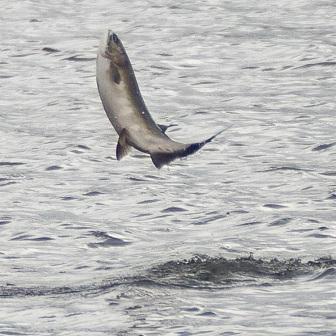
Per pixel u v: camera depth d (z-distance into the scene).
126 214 59.69
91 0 150.88
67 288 44.44
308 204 60.78
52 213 59.88
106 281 45.25
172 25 131.50
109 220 58.34
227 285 43.78
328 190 63.88
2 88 100.00
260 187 65.25
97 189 65.06
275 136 79.00
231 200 62.06
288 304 40.84
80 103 92.38
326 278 44.41
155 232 55.91
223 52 114.31
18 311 41.03
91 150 75.62
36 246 53.12
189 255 49.69
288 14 136.75
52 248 52.78
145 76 103.62
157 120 84.94
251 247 51.59
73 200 62.84
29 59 114.19
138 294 42.56
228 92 96.19
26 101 94.12
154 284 44.09
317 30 125.12
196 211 59.91
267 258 48.78
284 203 61.16
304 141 77.38
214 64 109.12
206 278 44.97
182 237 54.62
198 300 41.50
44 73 106.88
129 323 38.88
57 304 41.81
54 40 124.50
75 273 47.59
